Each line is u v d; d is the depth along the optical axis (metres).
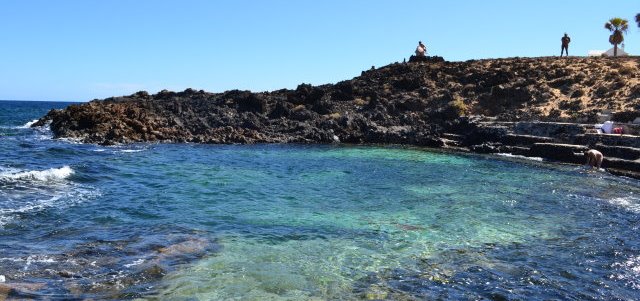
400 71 58.78
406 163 28.98
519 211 16.20
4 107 138.62
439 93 50.47
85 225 13.05
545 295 9.12
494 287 9.43
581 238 13.05
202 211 15.24
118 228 12.88
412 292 9.11
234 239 12.21
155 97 60.03
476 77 51.50
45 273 9.33
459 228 13.90
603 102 37.47
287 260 10.75
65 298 8.27
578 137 31.11
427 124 45.06
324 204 16.92
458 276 10.01
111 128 40.03
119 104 48.81
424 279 9.80
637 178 23.61
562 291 9.34
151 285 9.04
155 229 12.86
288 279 9.62
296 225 13.81
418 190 19.98
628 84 38.97
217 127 47.31
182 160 28.06
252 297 8.70
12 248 10.76
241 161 28.61
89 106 44.44
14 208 14.41
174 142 40.34
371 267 10.45
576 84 43.53
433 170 26.03
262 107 52.31
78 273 9.45
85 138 37.50
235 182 20.91
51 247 10.98
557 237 13.12
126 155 29.66
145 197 17.09
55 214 14.05
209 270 9.95
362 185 21.03
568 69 46.78
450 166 27.77
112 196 17.02
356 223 14.26
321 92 54.03
